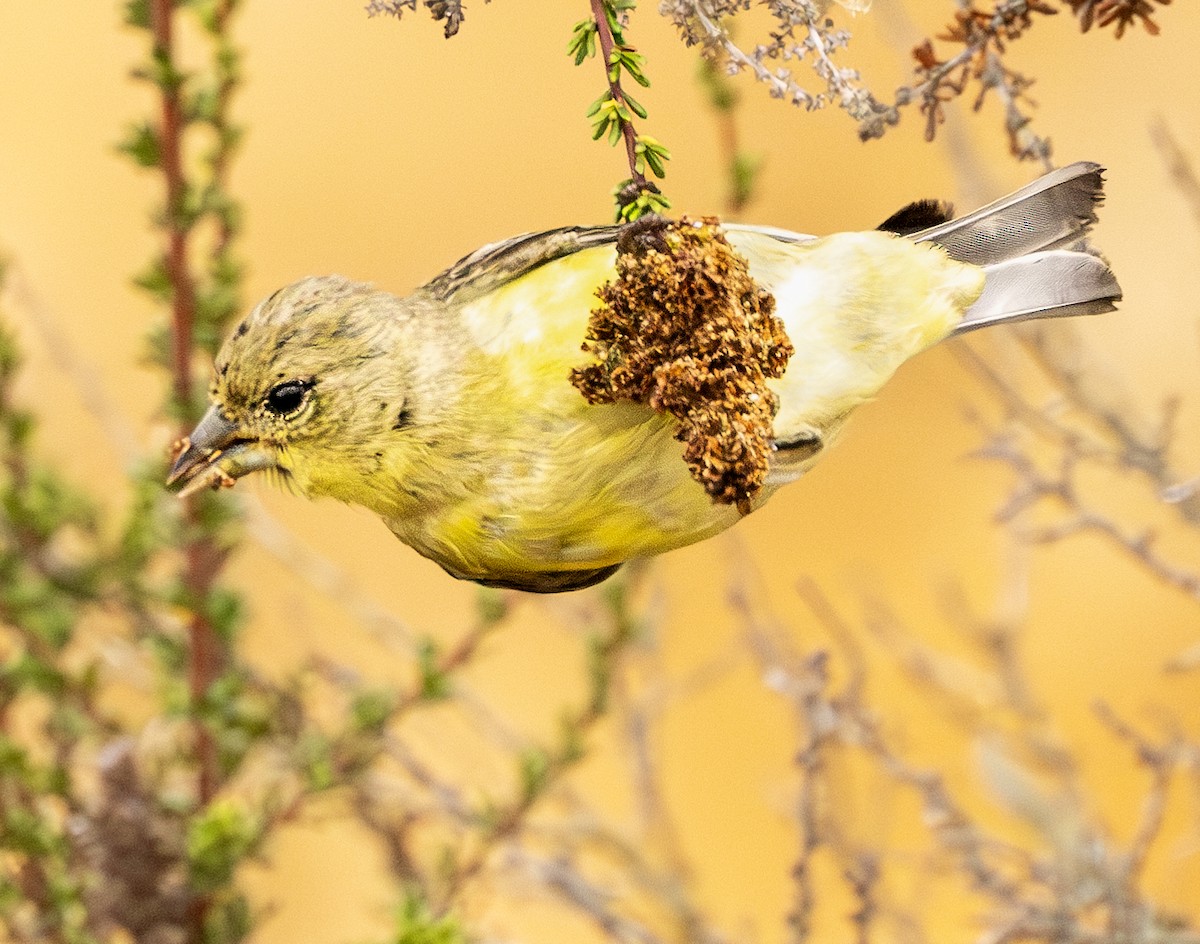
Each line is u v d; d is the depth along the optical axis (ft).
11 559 6.77
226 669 6.79
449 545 6.57
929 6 9.07
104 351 10.14
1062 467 6.82
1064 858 6.82
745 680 9.16
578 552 6.56
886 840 6.90
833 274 6.60
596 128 6.46
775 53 6.46
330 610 8.45
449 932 6.65
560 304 6.54
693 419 6.47
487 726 6.95
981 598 9.76
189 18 6.74
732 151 6.82
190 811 6.76
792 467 6.59
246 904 6.78
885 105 6.46
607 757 7.97
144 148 6.72
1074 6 6.52
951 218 6.63
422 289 6.58
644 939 6.89
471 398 6.55
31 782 6.75
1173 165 6.87
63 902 6.74
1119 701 9.15
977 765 6.86
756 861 8.58
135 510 6.75
